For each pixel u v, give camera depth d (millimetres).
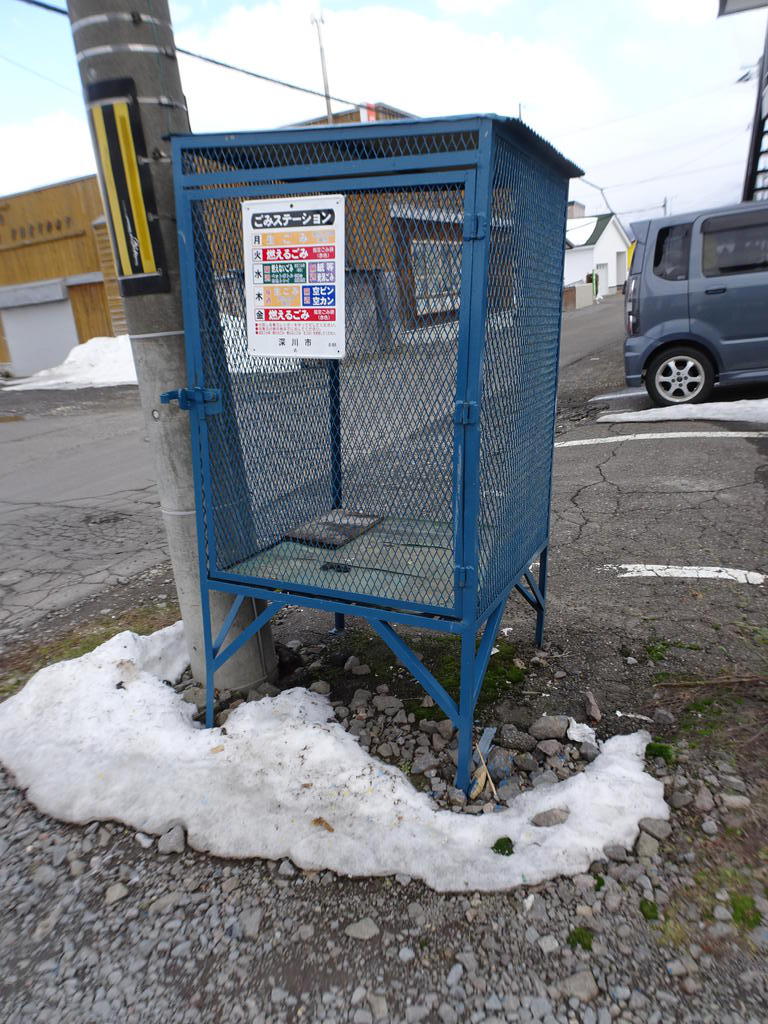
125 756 2539
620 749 2479
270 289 2289
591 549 4316
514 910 1903
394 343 2199
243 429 2641
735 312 6926
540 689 2898
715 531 4363
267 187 2150
